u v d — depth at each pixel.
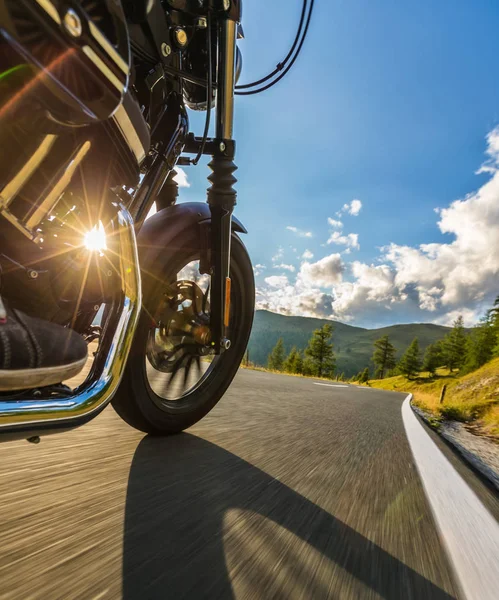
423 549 1.07
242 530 1.02
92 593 0.71
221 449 1.70
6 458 1.31
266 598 0.76
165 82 1.27
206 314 1.67
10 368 0.71
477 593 0.90
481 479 2.04
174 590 0.74
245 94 2.03
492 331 70.00
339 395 6.41
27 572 0.74
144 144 1.06
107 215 1.06
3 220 0.82
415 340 89.94
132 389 1.54
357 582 0.87
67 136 0.84
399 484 1.60
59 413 0.88
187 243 1.56
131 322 1.13
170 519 1.02
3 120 0.72
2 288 0.86
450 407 8.31
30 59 0.63
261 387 4.84
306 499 1.29
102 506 1.05
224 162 1.52
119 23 0.71
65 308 1.01
